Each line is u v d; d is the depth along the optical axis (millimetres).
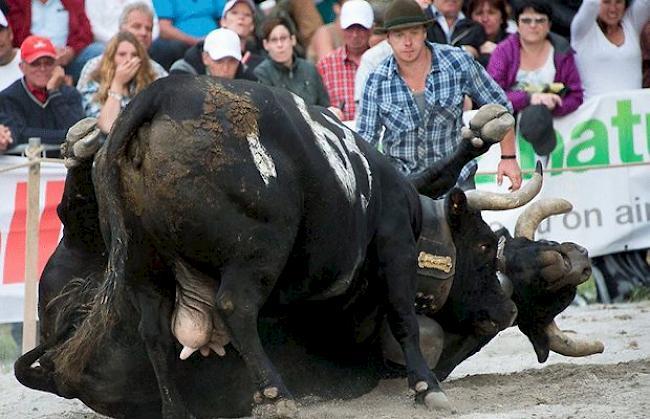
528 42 25484
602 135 25797
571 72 25656
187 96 13234
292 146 13734
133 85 24125
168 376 13680
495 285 16891
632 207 25875
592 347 17641
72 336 15445
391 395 16578
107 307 14664
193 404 15414
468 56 20547
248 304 13375
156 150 13070
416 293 16141
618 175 25844
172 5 28125
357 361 16531
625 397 15586
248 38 27141
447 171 17547
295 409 13344
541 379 17312
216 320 13711
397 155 20531
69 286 15922
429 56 20484
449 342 17266
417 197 16141
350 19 26141
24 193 22859
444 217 16500
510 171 20922
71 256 16109
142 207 13203
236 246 13289
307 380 16219
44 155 23531
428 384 15273
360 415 14977
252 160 13312
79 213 15734
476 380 17422
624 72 26781
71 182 15477
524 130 25266
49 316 16047
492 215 24969
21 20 26516
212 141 13156
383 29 20219
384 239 15383
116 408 15508
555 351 17609
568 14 27625
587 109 25688
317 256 14164
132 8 26109
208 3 28359
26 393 18719
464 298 16812
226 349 15219
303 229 13969
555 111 25531
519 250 17234
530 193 16734
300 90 25531
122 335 14719
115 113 23875
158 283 13594
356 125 20828
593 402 15375
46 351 15891
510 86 25641
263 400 13336
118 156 13172
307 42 28625
